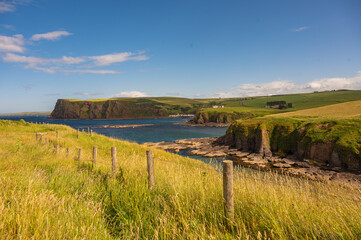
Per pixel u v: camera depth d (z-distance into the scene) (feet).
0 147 42.63
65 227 9.48
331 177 77.46
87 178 19.02
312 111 180.45
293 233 9.71
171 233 10.04
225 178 11.41
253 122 146.20
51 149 42.80
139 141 195.52
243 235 9.65
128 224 11.39
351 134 92.48
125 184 17.37
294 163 100.68
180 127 368.68
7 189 13.25
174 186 15.23
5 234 8.36
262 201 12.93
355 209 12.24
